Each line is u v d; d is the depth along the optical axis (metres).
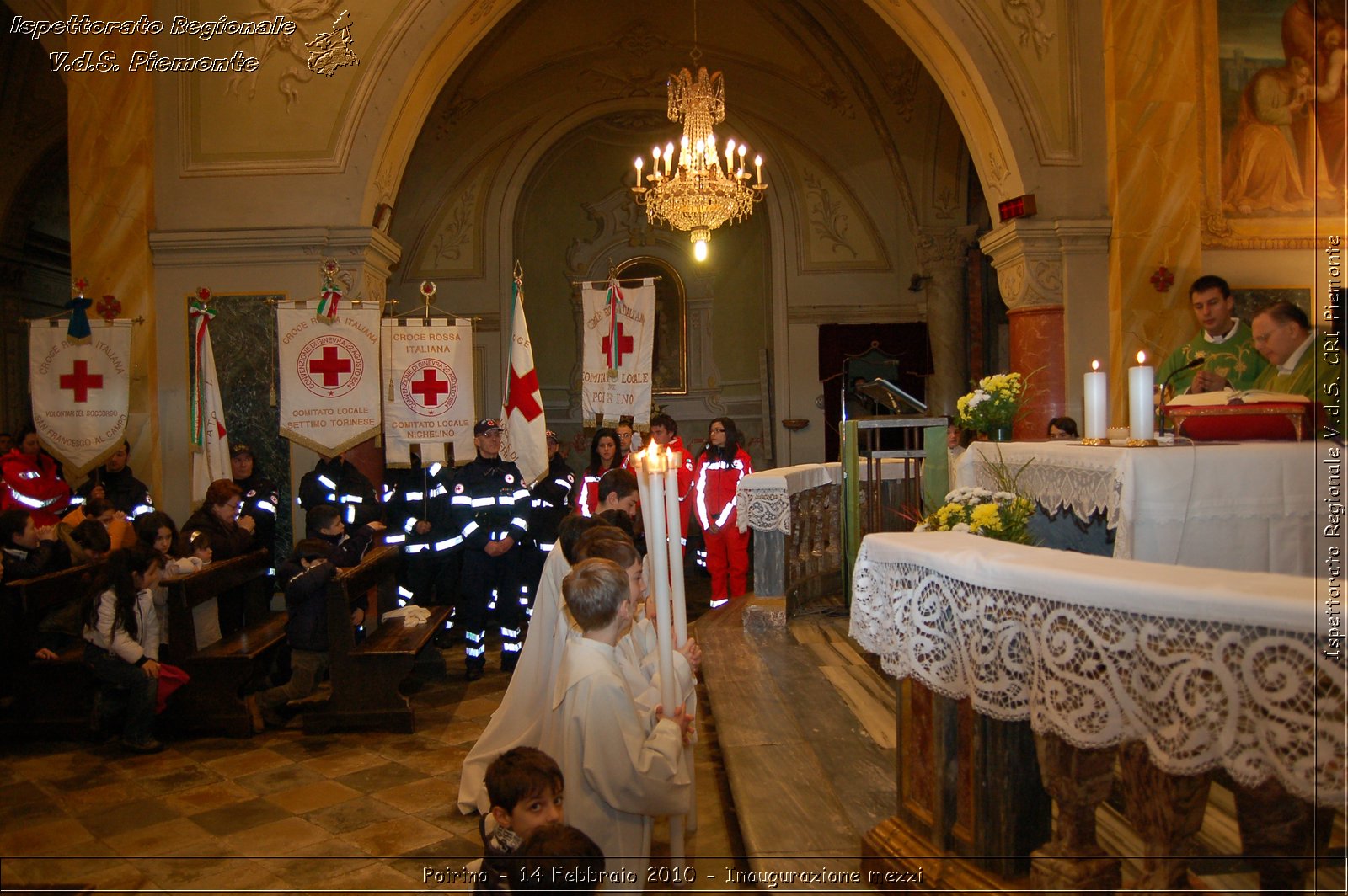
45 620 5.75
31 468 7.61
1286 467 3.02
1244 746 1.69
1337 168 9.12
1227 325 4.35
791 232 13.63
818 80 13.11
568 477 7.68
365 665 5.45
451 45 9.12
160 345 8.55
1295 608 1.61
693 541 11.50
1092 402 3.71
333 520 5.90
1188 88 9.06
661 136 14.54
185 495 8.49
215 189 8.62
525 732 4.07
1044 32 9.17
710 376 15.17
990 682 2.21
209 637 6.04
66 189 14.20
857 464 6.34
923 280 13.38
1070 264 9.09
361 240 8.54
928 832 2.52
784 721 4.25
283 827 4.00
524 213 14.31
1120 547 3.00
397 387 6.83
